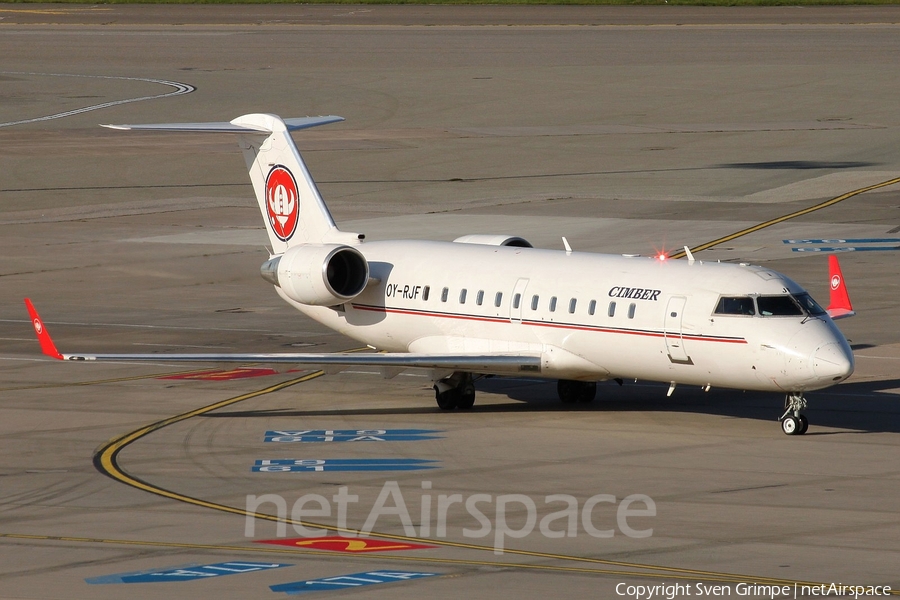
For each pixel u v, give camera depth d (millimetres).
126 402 108188
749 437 93312
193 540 69188
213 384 115938
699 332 93500
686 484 80062
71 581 61875
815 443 91188
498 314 104312
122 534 70562
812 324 91688
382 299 112125
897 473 82438
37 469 86250
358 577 62125
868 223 192250
